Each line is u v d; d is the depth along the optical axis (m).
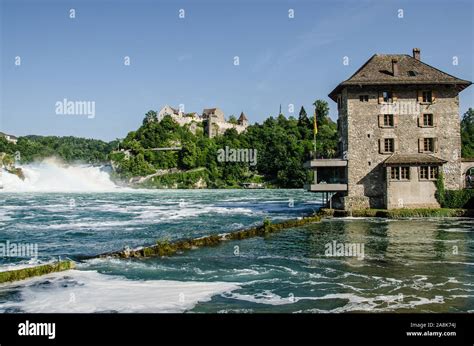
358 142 54.41
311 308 17.16
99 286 20.28
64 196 102.88
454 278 21.55
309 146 169.12
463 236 35.09
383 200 53.78
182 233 37.75
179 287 20.17
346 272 23.08
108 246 31.27
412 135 54.22
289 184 163.62
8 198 92.31
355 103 54.59
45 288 19.89
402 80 53.81
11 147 185.88
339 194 59.28
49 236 35.94
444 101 54.44
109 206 69.81
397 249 29.55
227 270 23.67
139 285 20.48
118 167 171.75
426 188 52.69
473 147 121.31
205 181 173.38
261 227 38.84
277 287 20.22
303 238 35.19
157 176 173.12
